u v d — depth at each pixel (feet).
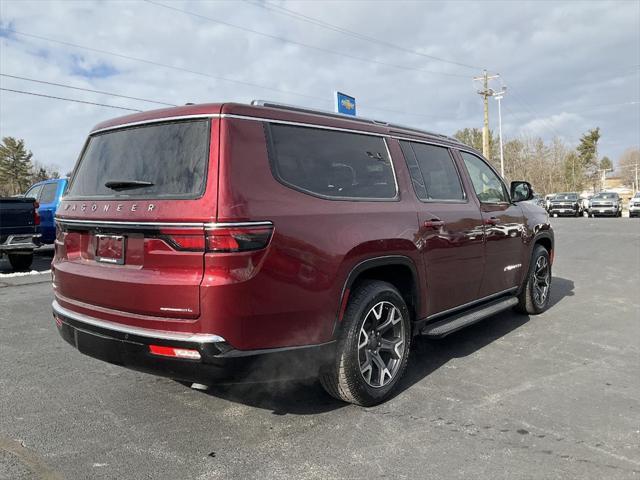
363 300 10.95
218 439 9.91
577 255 40.16
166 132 9.97
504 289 17.19
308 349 9.87
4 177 211.61
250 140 9.58
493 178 17.47
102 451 9.44
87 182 11.24
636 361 14.44
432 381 12.98
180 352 8.88
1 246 31.53
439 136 15.49
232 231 8.73
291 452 9.39
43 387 12.76
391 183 12.57
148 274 9.27
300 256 9.62
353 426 10.44
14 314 21.18
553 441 9.73
